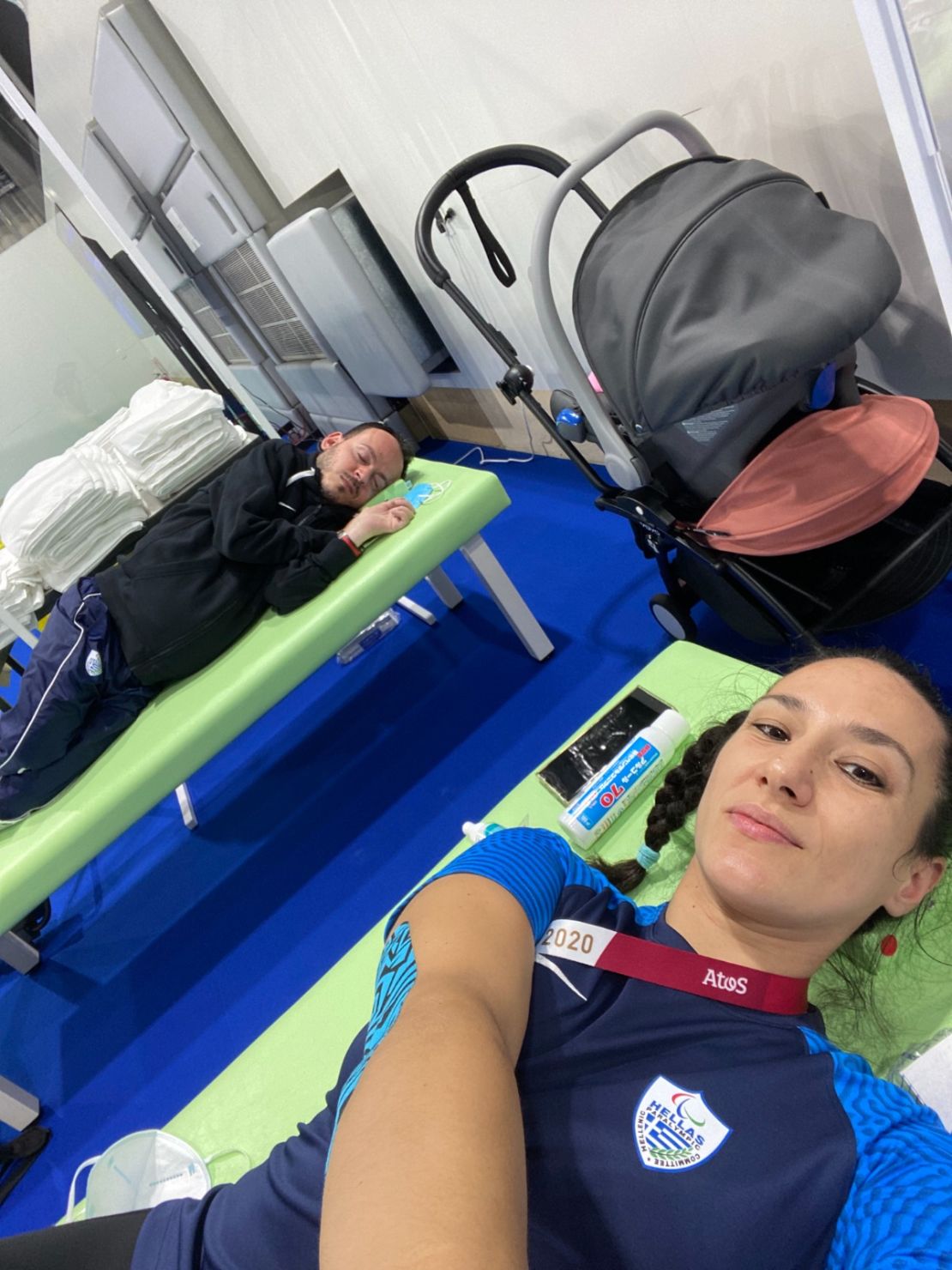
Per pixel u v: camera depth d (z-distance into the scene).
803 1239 0.54
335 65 2.35
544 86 1.79
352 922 1.69
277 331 3.98
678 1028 0.65
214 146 3.22
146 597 1.73
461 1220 0.37
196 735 1.62
